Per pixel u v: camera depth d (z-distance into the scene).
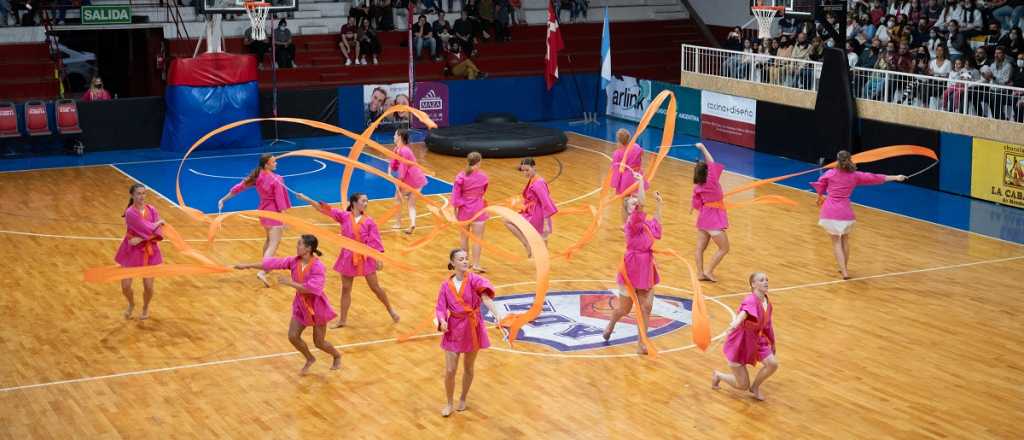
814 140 24.33
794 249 17.41
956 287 15.33
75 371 12.23
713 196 15.27
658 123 29.72
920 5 25.42
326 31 32.78
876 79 23.55
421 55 31.89
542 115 31.39
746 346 11.00
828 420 10.80
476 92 30.42
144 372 12.20
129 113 26.97
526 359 12.53
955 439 10.33
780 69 25.61
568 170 24.16
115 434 10.55
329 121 28.89
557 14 34.72
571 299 14.80
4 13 29.25
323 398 11.45
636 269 12.31
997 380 11.84
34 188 22.38
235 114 27.00
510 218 10.20
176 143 26.66
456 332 10.68
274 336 13.39
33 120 25.56
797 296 14.91
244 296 15.04
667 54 34.62
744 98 26.38
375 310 14.36
